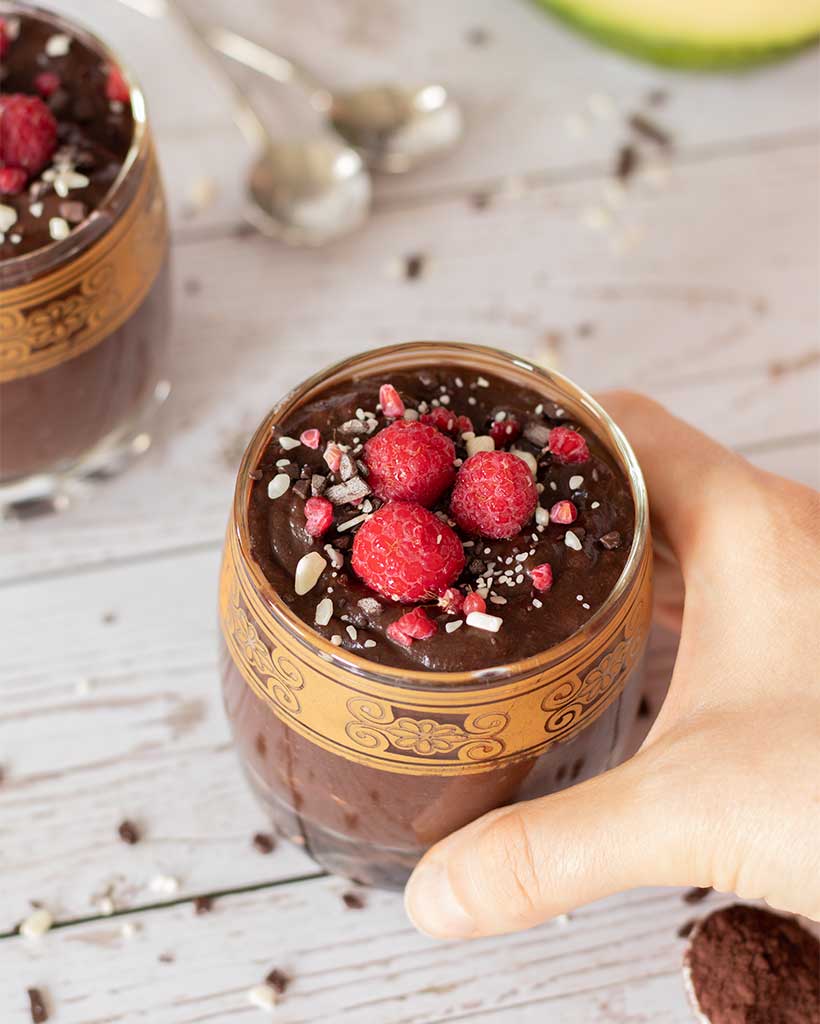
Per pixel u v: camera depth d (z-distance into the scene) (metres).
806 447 0.53
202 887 0.46
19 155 0.46
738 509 0.43
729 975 0.44
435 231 0.56
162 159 0.57
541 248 0.56
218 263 0.56
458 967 0.45
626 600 0.39
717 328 0.55
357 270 0.56
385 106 0.58
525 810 0.40
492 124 0.58
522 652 0.39
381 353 0.42
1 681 0.49
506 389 0.43
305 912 0.46
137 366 0.49
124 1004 0.45
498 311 0.55
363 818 0.41
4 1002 0.44
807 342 0.55
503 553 0.40
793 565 0.42
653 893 0.46
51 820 0.47
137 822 0.47
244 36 0.59
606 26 0.58
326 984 0.45
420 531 0.38
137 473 0.52
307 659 0.38
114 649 0.49
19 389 0.46
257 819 0.47
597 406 0.42
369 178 0.57
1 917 0.46
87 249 0.45
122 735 0.48
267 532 0.40
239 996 0.45
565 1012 0.45
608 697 0.40
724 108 0.59
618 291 0.56
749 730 0.40
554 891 0.40
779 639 0.41
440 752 0.39
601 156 0.58
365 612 0.39
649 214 0.57
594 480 0.41
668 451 0.45
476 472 0.40
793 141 0.58
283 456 0.41
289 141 0.57
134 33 0.59
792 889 0.39
